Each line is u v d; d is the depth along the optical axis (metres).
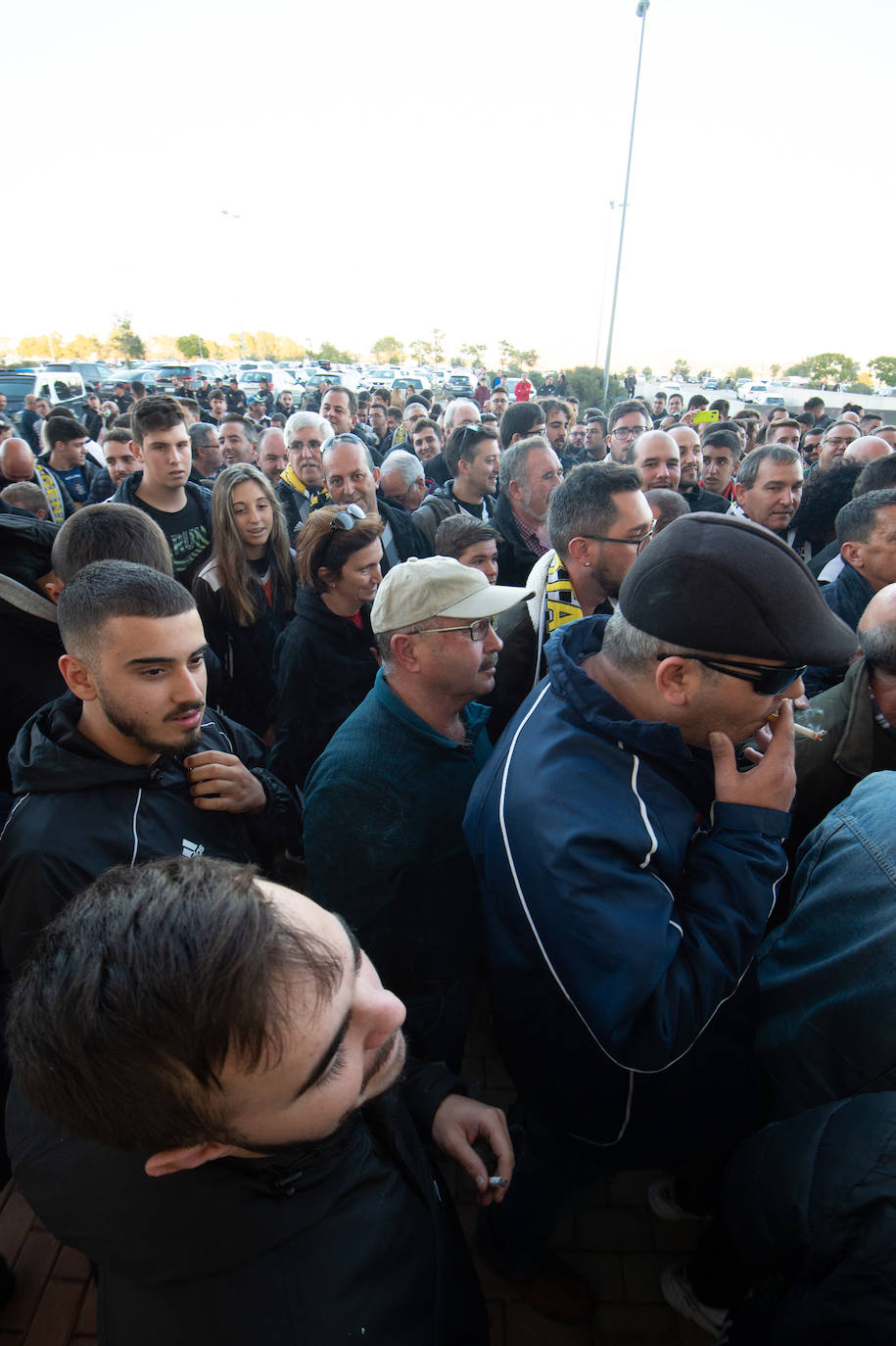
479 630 1.44
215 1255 0.68
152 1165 0.58
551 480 3.07
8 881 1.25
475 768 1.60
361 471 3.44
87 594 1.18
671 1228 1.76
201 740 1.62
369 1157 0.84
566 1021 1.20
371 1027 0.65
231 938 0.51
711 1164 1.36
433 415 12.01
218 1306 0.68
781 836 1.10
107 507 1.93
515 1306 1.59
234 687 3.14
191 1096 0.53
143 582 1.20
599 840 1.04
